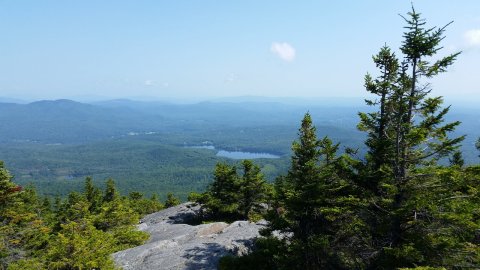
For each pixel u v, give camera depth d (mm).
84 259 18969
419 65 13961
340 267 17625
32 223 31266
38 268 19172
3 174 29797
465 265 14141
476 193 13781
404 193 15109
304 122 18875
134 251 27703
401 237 14922
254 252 20984
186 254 25078
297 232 18594
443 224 14320
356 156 17562
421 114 14867
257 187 46781
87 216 34156
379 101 16016
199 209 52469
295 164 18750
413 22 13836
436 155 15352
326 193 17844
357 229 16594
